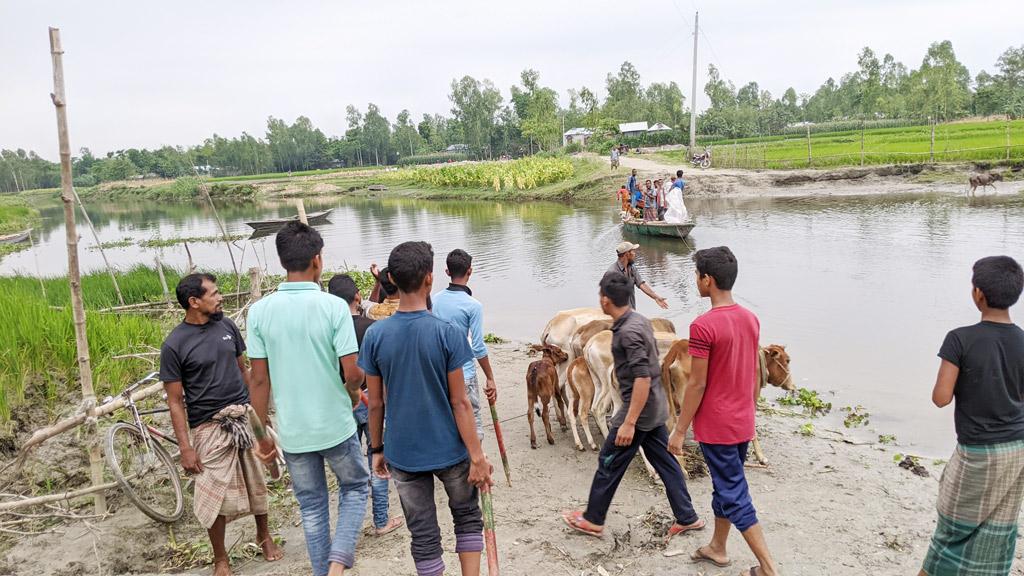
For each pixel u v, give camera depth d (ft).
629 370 15.16
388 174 266.98
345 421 13.65
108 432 17.29
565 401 24.34
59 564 16.30
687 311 42.55
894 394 27.20
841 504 17.97
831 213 83.15
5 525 18.15
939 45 273.33
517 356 34.71
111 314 32.09
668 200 75.36
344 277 18.61
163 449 18.48
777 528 16.67
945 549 12.28
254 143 442.91
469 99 402.72
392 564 15.44
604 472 15.93
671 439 14.26
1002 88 297.12
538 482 19.98
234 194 258.37
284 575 15.15
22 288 45.47
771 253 59.88
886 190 101.19
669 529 16.58
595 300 49.11
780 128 291.38
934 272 48.19
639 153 193.36
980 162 103.40
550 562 15.42
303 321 13.08
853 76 364.17
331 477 21.27
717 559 14.88
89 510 18.80
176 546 17.35
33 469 20.36
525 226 96.27
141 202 280.51
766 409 26.12
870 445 22.31
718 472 13.94
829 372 29.99
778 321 38.29
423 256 11.69
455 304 17.93
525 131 273.75
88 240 122.42
